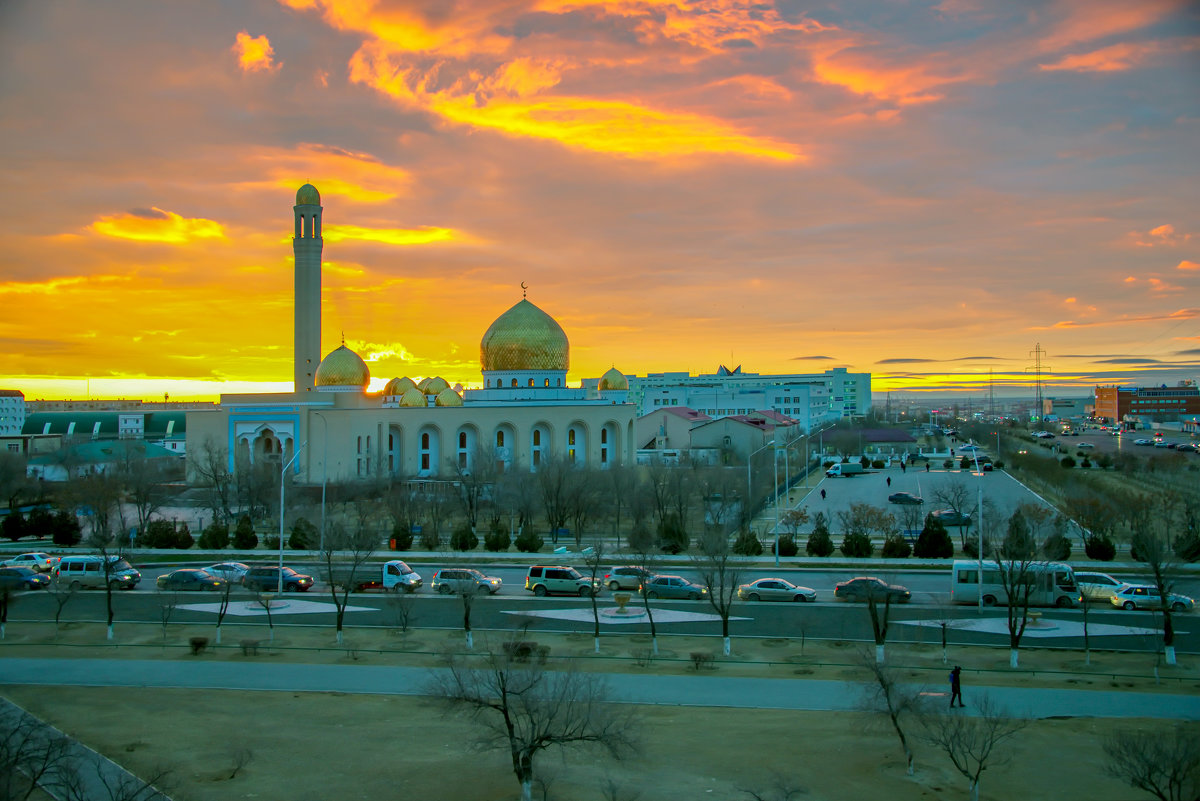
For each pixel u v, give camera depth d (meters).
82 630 70.19
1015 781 41.44
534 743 40.41
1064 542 87.94
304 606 77.69
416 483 150.12
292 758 44.78
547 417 169.75
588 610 75.56
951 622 70.50
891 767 42.97
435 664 60.28
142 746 46.28
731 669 58.97
